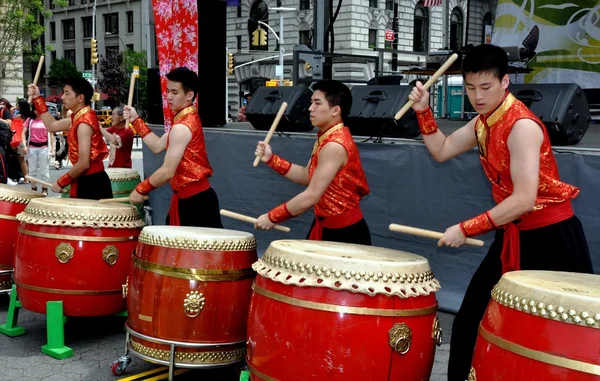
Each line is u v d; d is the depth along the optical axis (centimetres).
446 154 285
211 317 292
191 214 375
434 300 240
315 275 222
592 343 166
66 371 340
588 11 740
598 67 742
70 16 5372
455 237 236
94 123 451
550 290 179
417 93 280
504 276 201
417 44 2641
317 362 218
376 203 452
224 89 661
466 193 408
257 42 2266
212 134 557
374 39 2498
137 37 4947
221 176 555
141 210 598
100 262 350
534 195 227
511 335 182
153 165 636
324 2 761
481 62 235
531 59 784
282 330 225
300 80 712
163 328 292
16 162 1120
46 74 4584
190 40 597
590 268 247
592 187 357
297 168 341
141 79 3484
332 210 310
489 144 243
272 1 2978
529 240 244
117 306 360
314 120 305
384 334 218
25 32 2492
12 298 394
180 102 368
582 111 405
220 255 294
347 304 217
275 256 238
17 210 415
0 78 2583
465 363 258
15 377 330
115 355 365
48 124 498
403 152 434
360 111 468
